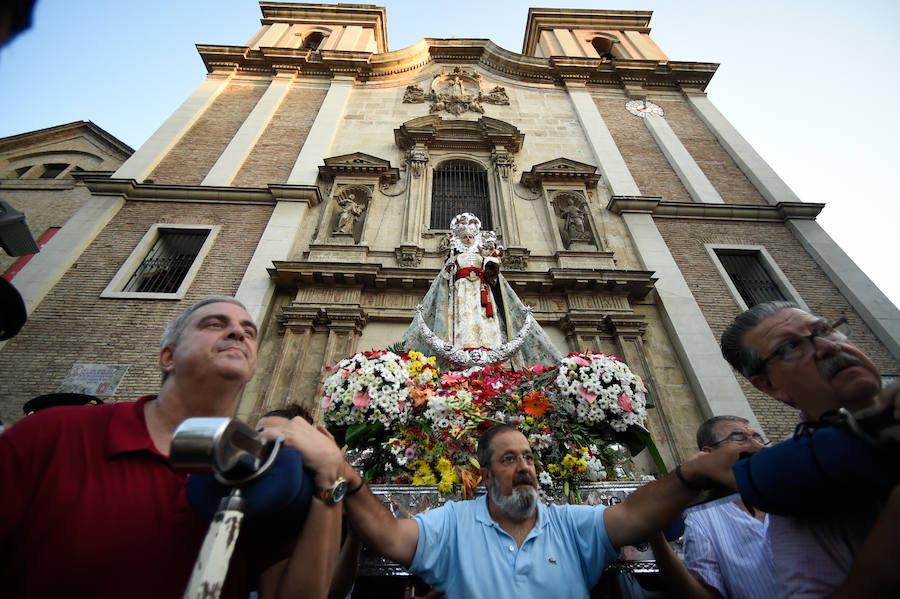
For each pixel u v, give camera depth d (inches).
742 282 388.2
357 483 68.4
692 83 598.2
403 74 584.4
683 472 64.6
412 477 115.1
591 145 497.7
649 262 380.5
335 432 125.3
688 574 81.2
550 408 121.6
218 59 573.3
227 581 52.0
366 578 99.7
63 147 575.2
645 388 132.0
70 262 339.0
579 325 331.0
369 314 328.2
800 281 377.4
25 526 47.8
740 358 68.7
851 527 52.6
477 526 83.4
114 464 53.9
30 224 466.0
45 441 53.1
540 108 552.7
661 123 541.3
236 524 40.8
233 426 39.9
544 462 115.7
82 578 45.7
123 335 300.5
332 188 422.6
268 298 328.8
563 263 373.1
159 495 53.1
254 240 374.0
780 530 62.6
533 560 76.7
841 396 53.8
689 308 349.7
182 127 472.7
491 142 478.6
